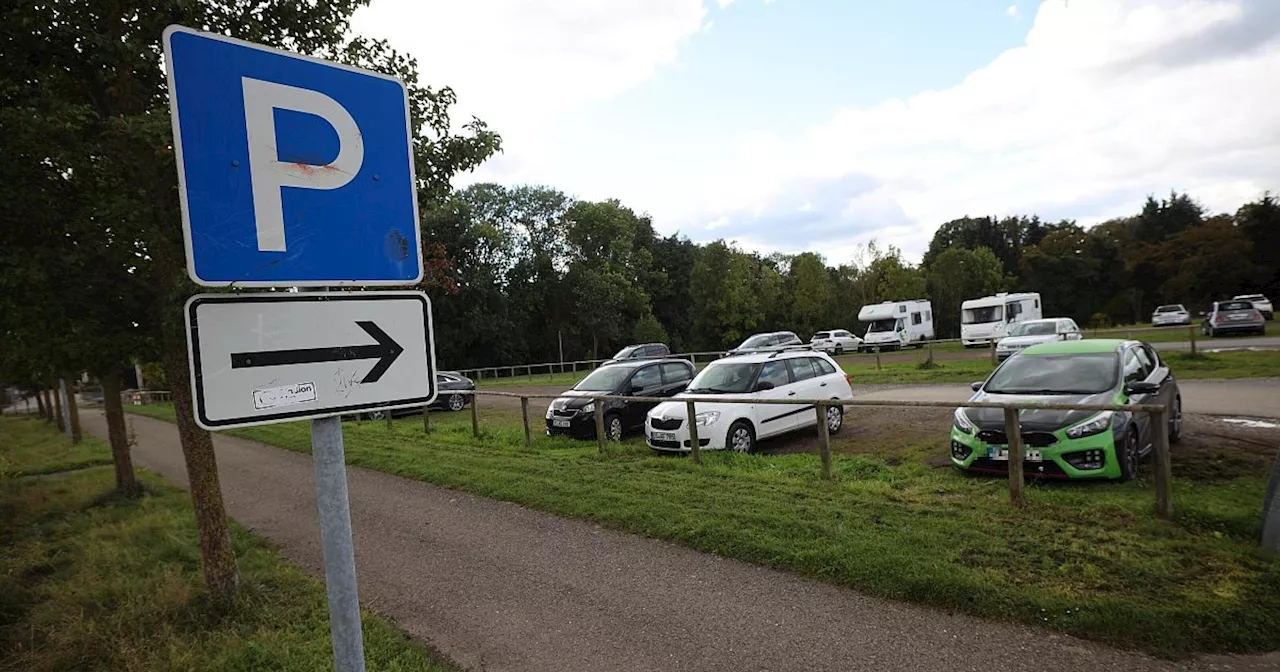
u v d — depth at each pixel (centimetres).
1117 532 502
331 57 493
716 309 5269
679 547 564
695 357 4912
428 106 519
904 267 5850
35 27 384
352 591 186
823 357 1159
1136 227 7912
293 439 1430
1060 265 6706
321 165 189
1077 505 576
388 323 197
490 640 423
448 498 799
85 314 458
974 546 489
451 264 775
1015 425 592
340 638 183
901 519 562
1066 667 341
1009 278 6950
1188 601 388
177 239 441
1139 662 343
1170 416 807
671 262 6950
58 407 2380
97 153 412
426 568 564
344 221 193
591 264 5741
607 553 564
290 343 177
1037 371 809
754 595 458
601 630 425
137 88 442
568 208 5750
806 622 413
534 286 5419
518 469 905
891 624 401
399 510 759
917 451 896
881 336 3922
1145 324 5919
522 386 2886
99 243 435
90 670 411
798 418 1054
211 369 166
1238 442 812
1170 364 1662
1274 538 453
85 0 395
